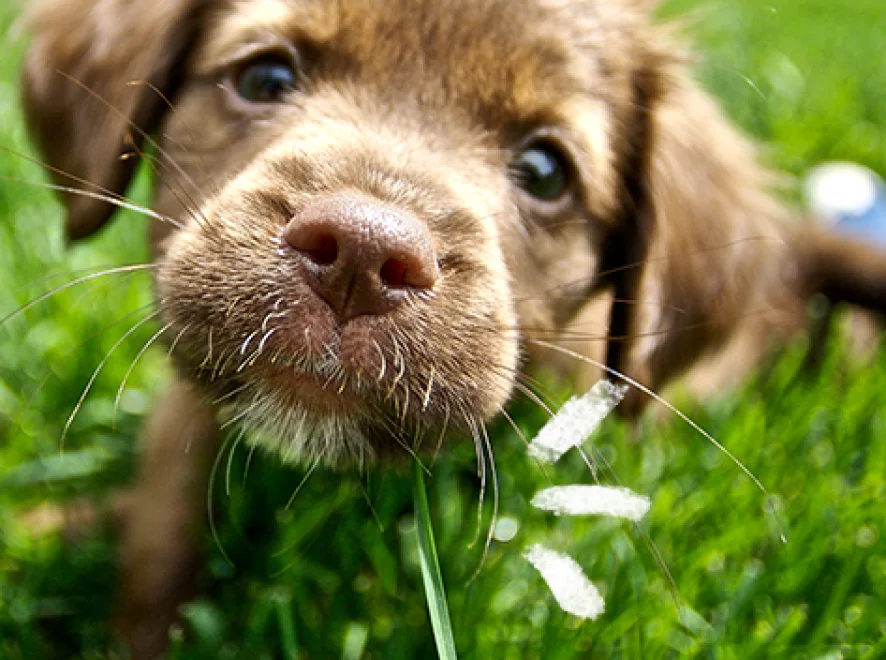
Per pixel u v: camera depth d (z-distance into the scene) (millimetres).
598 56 217
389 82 190
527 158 202
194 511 218
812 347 336
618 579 203
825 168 402
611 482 241
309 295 153
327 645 193
